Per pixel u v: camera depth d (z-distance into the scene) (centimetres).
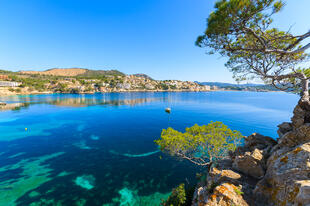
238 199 717
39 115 6588
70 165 2286
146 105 10281
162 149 1750
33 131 4256
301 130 819
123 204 1483
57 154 2709
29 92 18788
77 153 2755
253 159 974
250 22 837
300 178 602
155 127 4772
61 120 5725
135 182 1848
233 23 802
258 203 702
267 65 1043
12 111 7388
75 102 11756
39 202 1505
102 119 5956
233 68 1252
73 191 1673
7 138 3653
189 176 1980
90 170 2136
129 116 6588
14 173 2052
